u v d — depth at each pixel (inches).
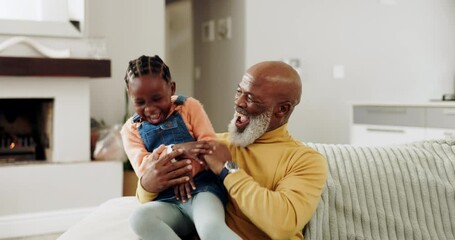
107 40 163.0
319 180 52.8
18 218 131.0
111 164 141.8
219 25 196.9
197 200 51.4
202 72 212.5
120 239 56.0
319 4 190.5
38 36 138.8
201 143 52.2
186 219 53.1
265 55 182.1
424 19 211.9
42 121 151.9
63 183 136.2
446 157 66.2
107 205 68.9
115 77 164.9
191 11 218.8
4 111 157.8
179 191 52.0
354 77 198.8
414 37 210.2
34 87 133.9
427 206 62.1
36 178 133.0
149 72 52.1
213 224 47.8
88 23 158.6
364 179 62.9
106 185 141.4
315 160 53.9
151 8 169.3
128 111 163.6
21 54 135.7
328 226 59.9
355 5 197.3
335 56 194.5
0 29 134.4
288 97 54.5
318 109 192.1
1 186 129.3
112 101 164.9
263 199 49.5
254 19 179.6
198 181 53.6
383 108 159.6
